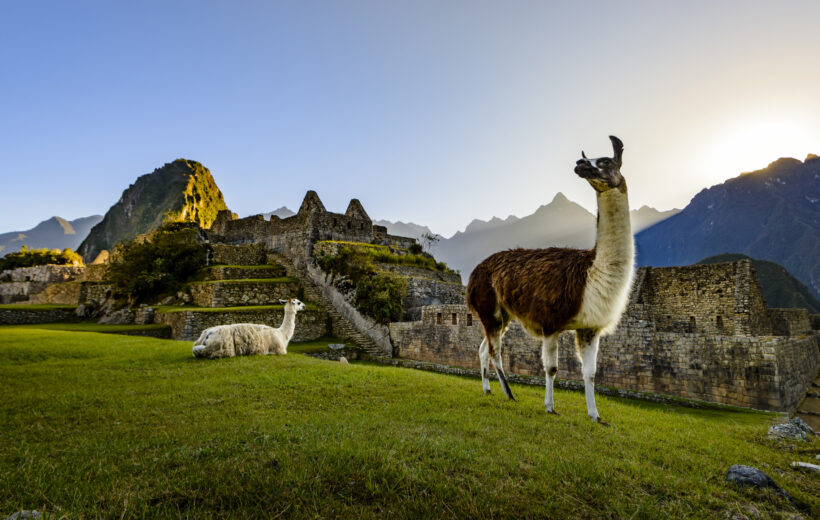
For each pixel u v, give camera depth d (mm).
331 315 29875
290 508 2996
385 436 4613
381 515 2984
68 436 4805
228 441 4305
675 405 13062
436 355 23859
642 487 3807
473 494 3334
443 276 37750
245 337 11984
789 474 4633
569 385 16078
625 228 5660
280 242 39875
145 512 2846
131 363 10789
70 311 31812
